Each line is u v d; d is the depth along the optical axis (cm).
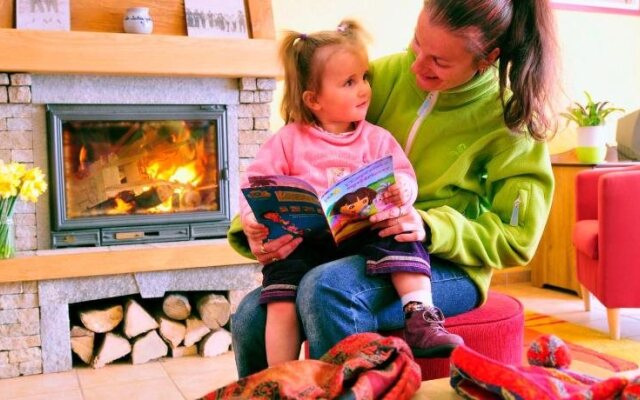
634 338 312
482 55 133
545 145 146
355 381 102
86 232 296
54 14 291
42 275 273
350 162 145
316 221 127
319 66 145
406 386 103
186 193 314
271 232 132
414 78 154
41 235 293
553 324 337
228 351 303
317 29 369
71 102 292
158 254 288
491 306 152
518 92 137
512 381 94
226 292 310
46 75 288
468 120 147
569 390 98
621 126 426
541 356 117
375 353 106
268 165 146
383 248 129
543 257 421
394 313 133
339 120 148
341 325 124
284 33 155
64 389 258
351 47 146
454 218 137
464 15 127
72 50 283
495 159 146
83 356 285
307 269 136
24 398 248
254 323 139
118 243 300
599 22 442
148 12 300
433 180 150
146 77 301
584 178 362
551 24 137
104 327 287
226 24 314
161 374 274
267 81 316
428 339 119
